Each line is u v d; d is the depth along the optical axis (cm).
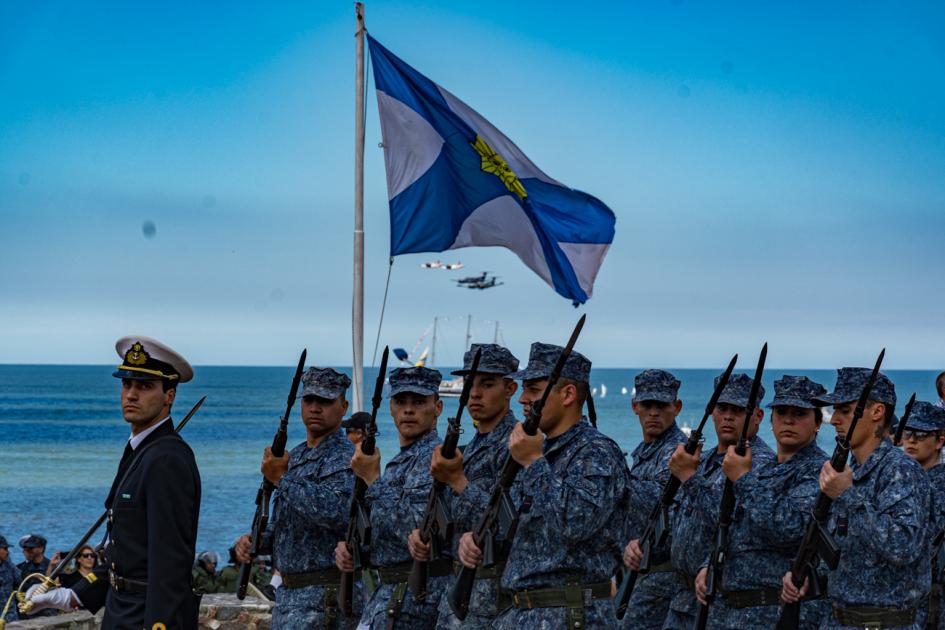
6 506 4541
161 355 629
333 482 769
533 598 604
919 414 788
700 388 19575
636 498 679
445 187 1210
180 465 609
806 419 694
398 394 755
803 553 616
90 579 652
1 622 737
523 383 638
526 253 1220
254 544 781
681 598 778
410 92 1212
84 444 7700
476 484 653
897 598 609
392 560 720
